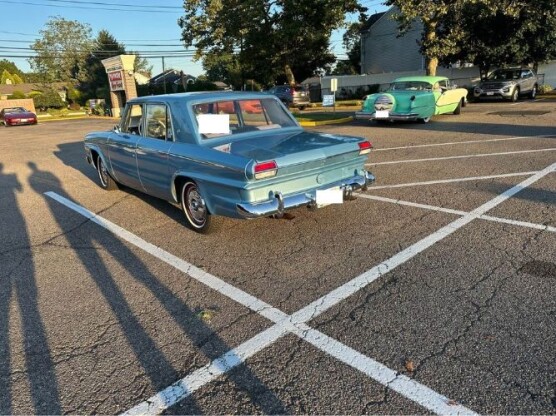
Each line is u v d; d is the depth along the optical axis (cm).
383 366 266
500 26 2248
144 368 278
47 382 270
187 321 330
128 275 417
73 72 6194
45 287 400
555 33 2197
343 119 1703
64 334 321
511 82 2036
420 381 252
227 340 303
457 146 964
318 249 448
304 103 2653
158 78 5656
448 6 1898
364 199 613
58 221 606
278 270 407
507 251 415
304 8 2525
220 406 243
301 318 325
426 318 314
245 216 414
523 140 975
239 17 2505
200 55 2706
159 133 535
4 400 255
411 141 1078
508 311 316
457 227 484
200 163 451
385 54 3409
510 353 271
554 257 397
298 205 433
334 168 464
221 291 374
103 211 642
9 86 6912
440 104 1434
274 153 424
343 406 237
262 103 546
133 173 601
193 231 526
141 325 328
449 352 275
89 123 2805
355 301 344
